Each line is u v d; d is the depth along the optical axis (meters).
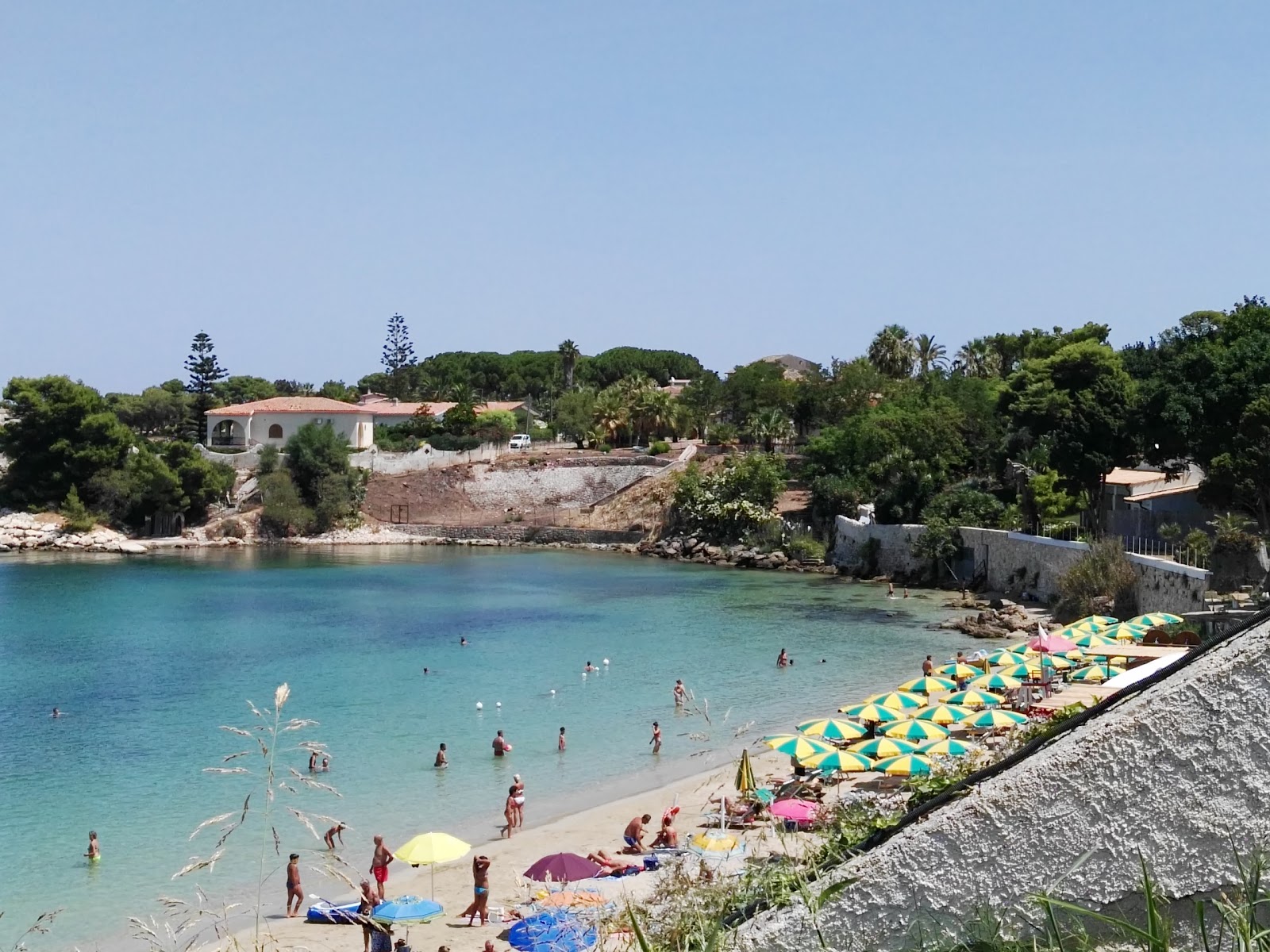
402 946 26.34
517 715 53.25
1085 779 4.86
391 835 36.28
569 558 130.75
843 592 98.19
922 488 108.00
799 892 5.20
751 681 60.28
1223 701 4.80
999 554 91.62
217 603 92.25
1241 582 58.25
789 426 147.38
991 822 4.93
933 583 100.06
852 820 6.76
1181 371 80.06
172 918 28.56
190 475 143.00
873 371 154.75
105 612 86.88
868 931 4.98
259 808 38.41
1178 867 4.77
